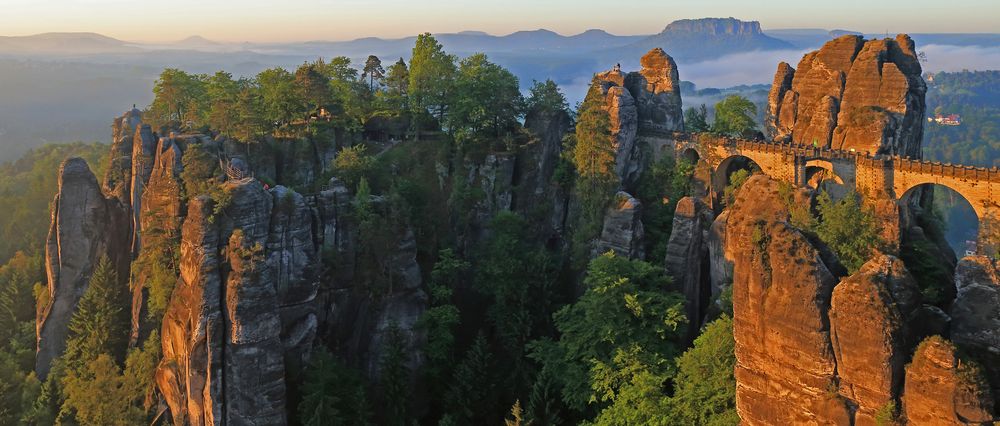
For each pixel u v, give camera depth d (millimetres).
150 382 81375
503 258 92375
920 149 96312
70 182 104000
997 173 71188
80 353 95938
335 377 74625
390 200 89938
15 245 163875
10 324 119250
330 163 111188
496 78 115562
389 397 77562
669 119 109688
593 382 69438
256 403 70875
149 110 131500
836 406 44031
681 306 73625
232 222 73688
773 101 108000
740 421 51938
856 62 93812
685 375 63875
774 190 64375
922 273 68438
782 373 46781
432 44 123000
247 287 70500
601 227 94688
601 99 96375
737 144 92875
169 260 86125
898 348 42125
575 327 75688
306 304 78750
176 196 86938
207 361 71062
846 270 48312
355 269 86250
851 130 91188
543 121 112938
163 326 79312
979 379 39875
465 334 94375
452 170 109375
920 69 94812
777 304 46250
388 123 119125
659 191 100812
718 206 96562
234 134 108188
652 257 91188
